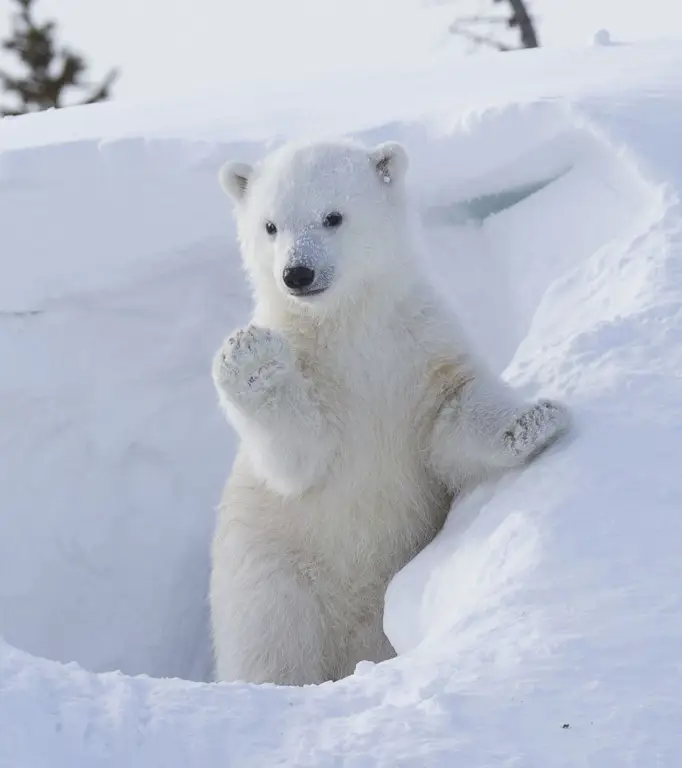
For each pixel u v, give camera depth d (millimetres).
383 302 9000
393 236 9102
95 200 12633
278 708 5484
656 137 11391
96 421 13000
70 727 5223
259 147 12688
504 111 12250
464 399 8727
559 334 9922
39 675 5574
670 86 12773
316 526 9305
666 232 10078
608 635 5613
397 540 9336
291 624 9258
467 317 11547
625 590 5977
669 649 5434
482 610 6215
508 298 12250
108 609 12711
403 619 7719
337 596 9445
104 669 12508
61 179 12578
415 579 7965
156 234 12719
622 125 11570
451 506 9086
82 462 12906
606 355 8570
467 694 5363
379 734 5137
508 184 12539
